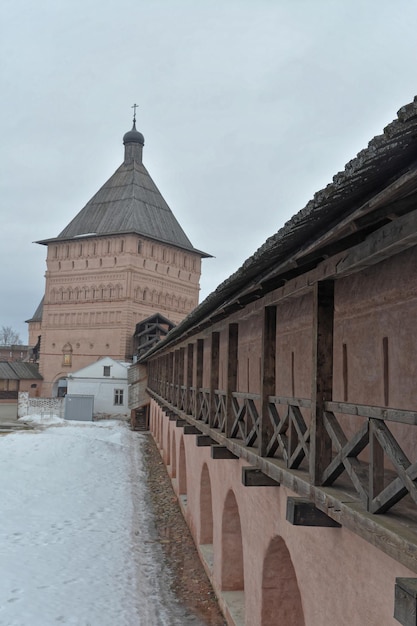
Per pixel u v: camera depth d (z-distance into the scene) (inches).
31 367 2191.2
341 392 244.2
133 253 2057.1
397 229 142.6
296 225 167.6
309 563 224.8
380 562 163.5
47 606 441.1
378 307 211.6
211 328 423.5
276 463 245.1
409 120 106.4
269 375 269.0
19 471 935.7
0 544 578.2
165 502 781.3
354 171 126.3
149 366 1427.2
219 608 424.8
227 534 424.8
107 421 1775.3
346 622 186.9
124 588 482.0
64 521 677.9
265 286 251.8
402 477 142.9
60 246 2180.1
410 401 188.5
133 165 2342.5
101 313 2070.6
